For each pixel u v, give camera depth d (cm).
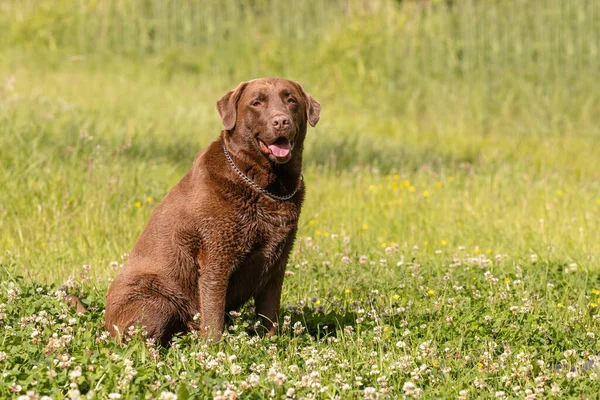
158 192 1172
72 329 616
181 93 2339
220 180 651
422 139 2094
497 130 2277
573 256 1015
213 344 627
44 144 1360
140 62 2795
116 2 2986
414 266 869
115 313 648
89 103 1959
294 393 507
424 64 2694
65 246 969
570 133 2248
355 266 870
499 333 671
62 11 2919
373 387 539
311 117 702
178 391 488
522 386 557
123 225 1037
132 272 665
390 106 2480
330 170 1566
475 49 2723
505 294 775
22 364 548
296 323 657
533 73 2639
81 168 1227
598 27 2684
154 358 577
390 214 1223
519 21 2734
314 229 1126
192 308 674
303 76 2689
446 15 2784
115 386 502
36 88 2036
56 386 504
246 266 666
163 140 1584
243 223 649
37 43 2812
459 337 656
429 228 1166
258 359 593
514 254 1015
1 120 1458
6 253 914
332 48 2689
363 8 2923
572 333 673
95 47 2875
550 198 1314
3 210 1039
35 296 709
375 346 641
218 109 678
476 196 1327
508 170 1553
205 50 2903
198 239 655
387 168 1630
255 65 2752
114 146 1438
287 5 2978
